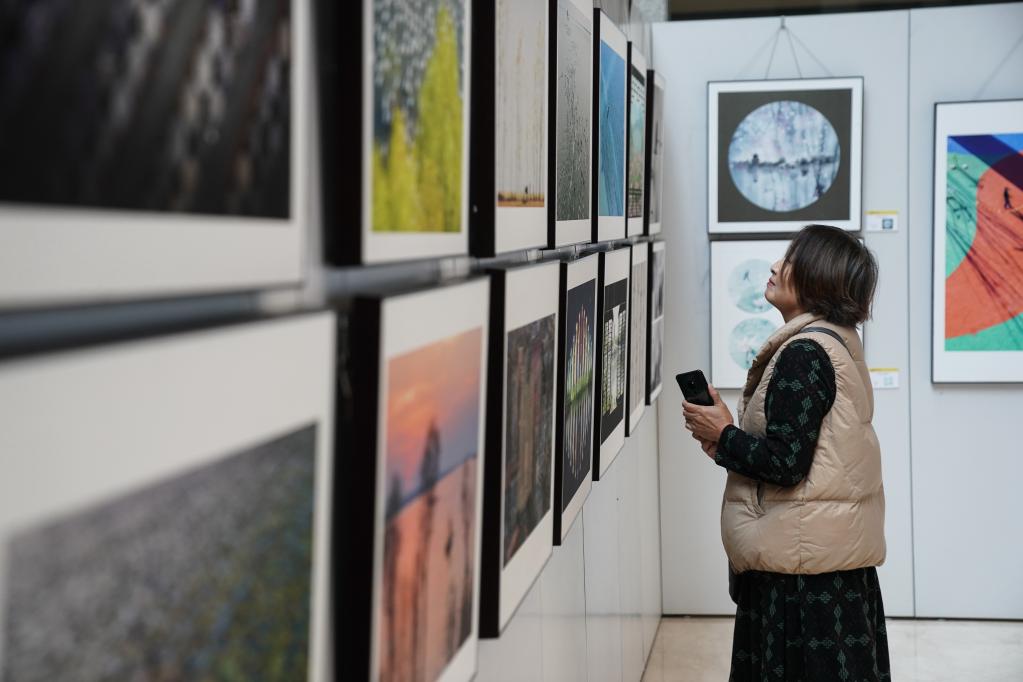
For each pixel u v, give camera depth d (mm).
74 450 615
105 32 635
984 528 5402
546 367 2090
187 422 747
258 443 871
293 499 951
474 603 1603
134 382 676
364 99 1096
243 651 851
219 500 801
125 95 660
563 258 2764
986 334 5285
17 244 568
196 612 766
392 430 1177
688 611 5684
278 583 922
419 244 1324
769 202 5406
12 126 559
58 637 604
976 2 5578
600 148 2777
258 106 862
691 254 5531
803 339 3016
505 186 1715
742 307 5473
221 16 787
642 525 4777
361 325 1124
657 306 4723
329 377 1033
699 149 5496
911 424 5418
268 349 885
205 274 778
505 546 1763
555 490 2279
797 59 5406
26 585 577
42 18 578
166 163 714
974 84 5281
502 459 1692
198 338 758
